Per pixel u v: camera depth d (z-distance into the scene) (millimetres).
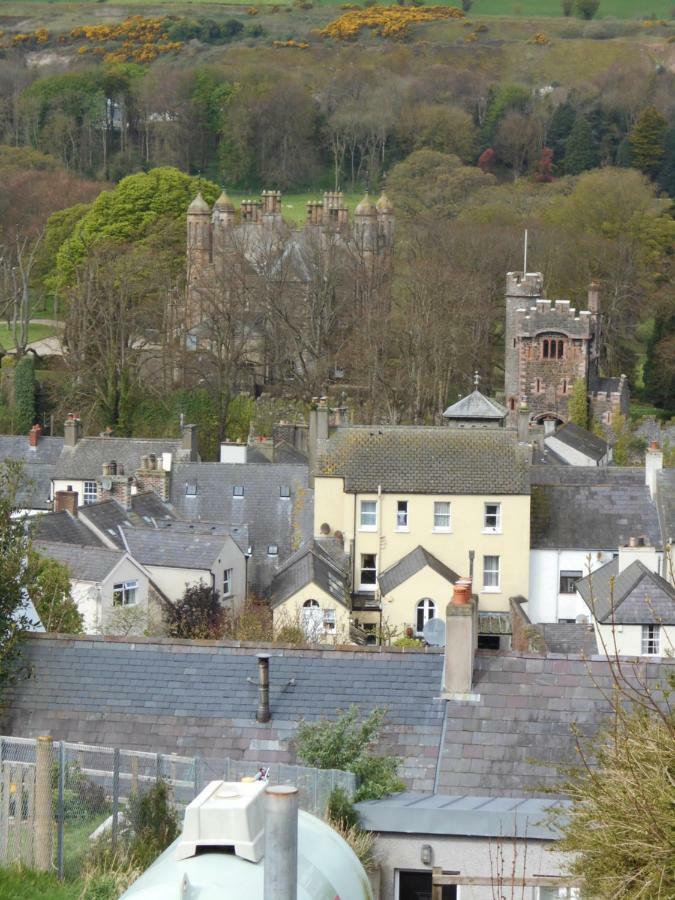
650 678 63062
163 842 54406
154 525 164125
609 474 177000
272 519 174375
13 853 54219
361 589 164250
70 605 113250
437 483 164250
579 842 44000
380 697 65250
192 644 69188
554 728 62031
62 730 65625
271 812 34250
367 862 54219
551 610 163625
